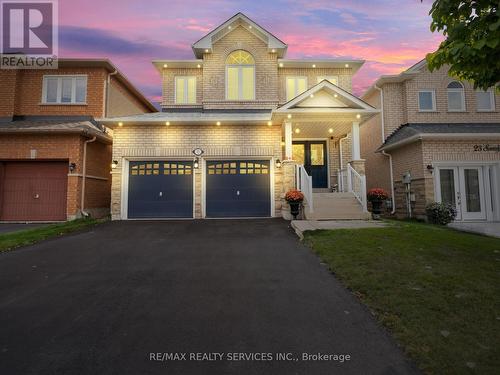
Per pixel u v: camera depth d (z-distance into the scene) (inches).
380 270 179.2
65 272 196.1
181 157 453.4
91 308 141.8
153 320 129.1
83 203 464.1
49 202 457.1
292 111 405.1
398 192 511.8
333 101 421.4
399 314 126.6
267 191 453.4
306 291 159.3
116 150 450.9
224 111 514.3
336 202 410.0
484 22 149.5
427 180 442.3
